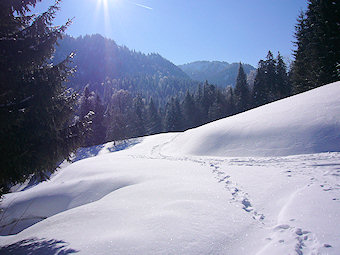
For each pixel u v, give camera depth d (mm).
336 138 10641
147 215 5023
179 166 12188
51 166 6117
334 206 4387
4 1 5348
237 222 4332
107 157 22484
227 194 6078
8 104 5383
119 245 3676
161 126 69188
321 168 7680
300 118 13250
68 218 5992
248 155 12797
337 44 22672
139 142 37938
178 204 5477
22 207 12055
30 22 6348
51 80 6008
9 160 5133
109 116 49188
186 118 60844
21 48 5633
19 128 5418
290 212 4480
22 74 5754
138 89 162125
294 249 3203
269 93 48750
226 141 15789
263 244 3516
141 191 7613
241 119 17875
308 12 29750
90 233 4500
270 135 13391
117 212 5605
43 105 5711
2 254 4664
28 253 4168
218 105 56562
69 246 3959
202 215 4695
